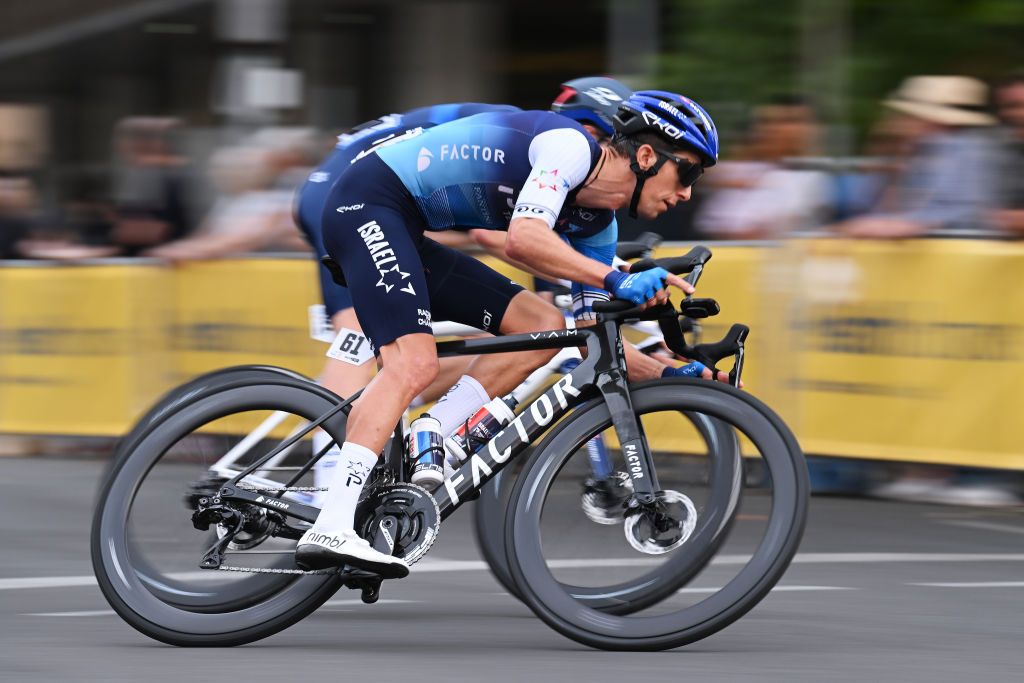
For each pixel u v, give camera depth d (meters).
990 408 20.84
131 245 26.02
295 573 13.00
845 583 16.30
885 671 12.08
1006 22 28.20
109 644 13.03
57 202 28.78
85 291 25.81
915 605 15.12
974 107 21.62
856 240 21.78
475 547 18.42
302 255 24.30
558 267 12.41
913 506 21.20
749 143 23.70
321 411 13.20
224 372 13.42
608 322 13.12
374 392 12.78
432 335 12.94
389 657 12.52
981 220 21.05
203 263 25.09
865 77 28.45
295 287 24.30
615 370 13.07
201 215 25.80
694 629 12.70
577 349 13.46
